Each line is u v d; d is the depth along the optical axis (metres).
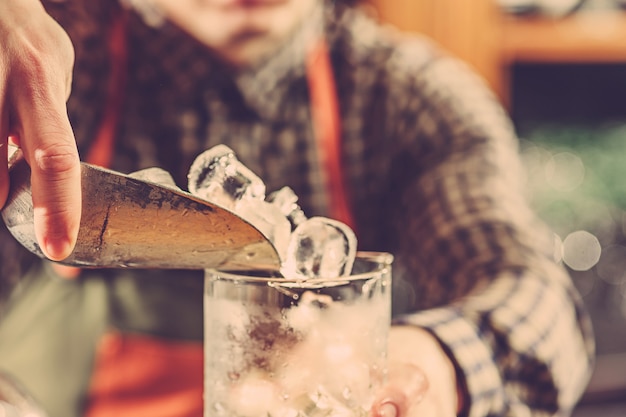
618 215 1.50
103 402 0.88
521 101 1.69
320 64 1.06
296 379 0.48
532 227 0.89
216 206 0.46
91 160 1.00
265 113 1.04
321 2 1.04
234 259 0.50
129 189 0.46
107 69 1.00
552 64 1.69
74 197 0.45
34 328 0.92
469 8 1.39
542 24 1.41
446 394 0.57
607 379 1.31
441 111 1.01
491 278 0.79
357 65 1.06
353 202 1.08
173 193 0.46
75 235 0.46
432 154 1.01
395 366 0.52
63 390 0.89
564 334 0.74
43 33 0.52
